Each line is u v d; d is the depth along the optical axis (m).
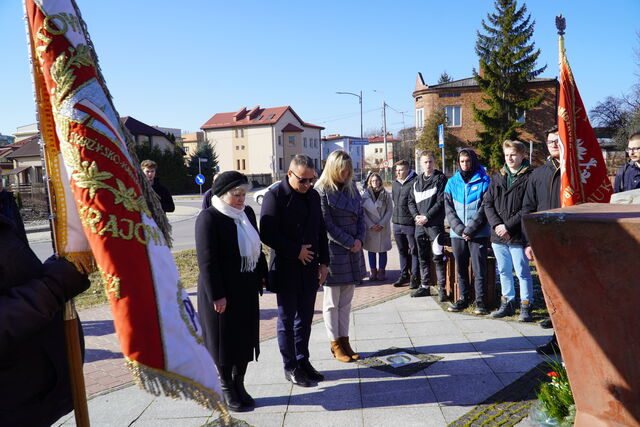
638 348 1.46
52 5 1.60
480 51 31.05
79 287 1.60
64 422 3.27
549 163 4.32
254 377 3.85
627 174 5.47
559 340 1.66
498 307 5.44
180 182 47.03
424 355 4.12
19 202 22.41
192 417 3.25
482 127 33.75
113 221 1.52
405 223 6.40
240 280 3.29
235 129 64.12
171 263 1.65
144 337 1.50
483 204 5.02
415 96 35.97
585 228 1.47
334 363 4.07
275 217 3.56
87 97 1.59
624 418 1.55
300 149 65.50
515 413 3.05
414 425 2.98
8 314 1.41
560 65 2.93
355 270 4.07
